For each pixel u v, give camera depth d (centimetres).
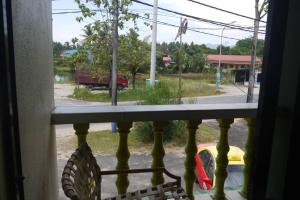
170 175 162
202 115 185
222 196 208
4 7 90
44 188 147
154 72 910
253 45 889
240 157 247
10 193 98
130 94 686
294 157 69
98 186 146
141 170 160
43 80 146
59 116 166
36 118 131
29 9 119
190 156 193
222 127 196
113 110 173
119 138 178
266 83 72
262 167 77
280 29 67
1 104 92
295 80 65
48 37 163
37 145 133
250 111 194
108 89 732
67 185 108
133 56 842
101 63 743
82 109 173
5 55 91
